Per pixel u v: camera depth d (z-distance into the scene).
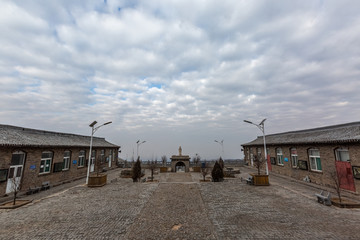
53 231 6.79
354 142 12.42
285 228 6.92
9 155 13.85
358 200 11.12
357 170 12.56
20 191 14.82
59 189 16.69
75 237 6.32
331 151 14.93
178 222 7.63
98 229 6.97
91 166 27.30
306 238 6.11
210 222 7.60
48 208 9.52
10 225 7.37
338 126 16.81
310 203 10.16
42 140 18.02
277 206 9.65
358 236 6.20
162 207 9.62
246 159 38.59
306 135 20.36
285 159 21.95
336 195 12.54
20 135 16.36
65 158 21.30
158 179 23.50
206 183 16.58
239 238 6.18
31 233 6.63
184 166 34.19
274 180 19.34
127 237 6.32
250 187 14.58
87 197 11.71
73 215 8.48
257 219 7.86
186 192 12.96
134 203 10.36
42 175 17.23
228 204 10.06
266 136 33.53
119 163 39.88
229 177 23.58
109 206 9.83
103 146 30.45
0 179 13.03
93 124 17.44
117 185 15.92
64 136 24.45
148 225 7.34
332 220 7.67
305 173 18.08
